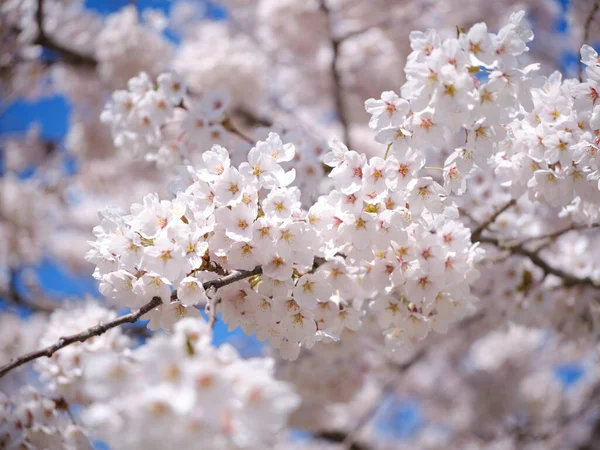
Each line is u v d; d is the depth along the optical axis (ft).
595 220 2.17
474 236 2.31
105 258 1.81
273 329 1.85
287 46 4.88
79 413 2.15
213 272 1.76
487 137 1.79
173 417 1.20
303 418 4.06
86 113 4.72
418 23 4.84
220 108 2.67
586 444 4.35
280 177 1.78
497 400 5.20
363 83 5.01
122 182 5.48
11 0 3.87
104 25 4.67
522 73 1.73
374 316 2.41
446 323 1.95
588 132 1.89
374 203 1.81
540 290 2.69
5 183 5.18
